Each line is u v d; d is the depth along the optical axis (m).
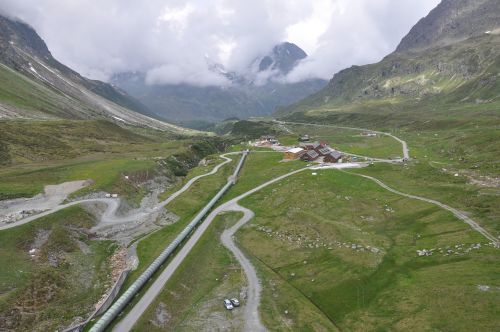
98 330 61.78
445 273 70.81
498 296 61.09
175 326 68.12
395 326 61.47
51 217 102.38
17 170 146.75
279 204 122.94
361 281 75.38
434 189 115.88
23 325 64.94
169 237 102.88
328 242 93.00
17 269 77.94
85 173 150.75
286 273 84.06
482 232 83.12
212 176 167.38
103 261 92.00
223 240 102.62
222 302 74.38
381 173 140.12
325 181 134.88
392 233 93.12
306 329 65.06
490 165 132.00
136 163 174.25
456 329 57.41
